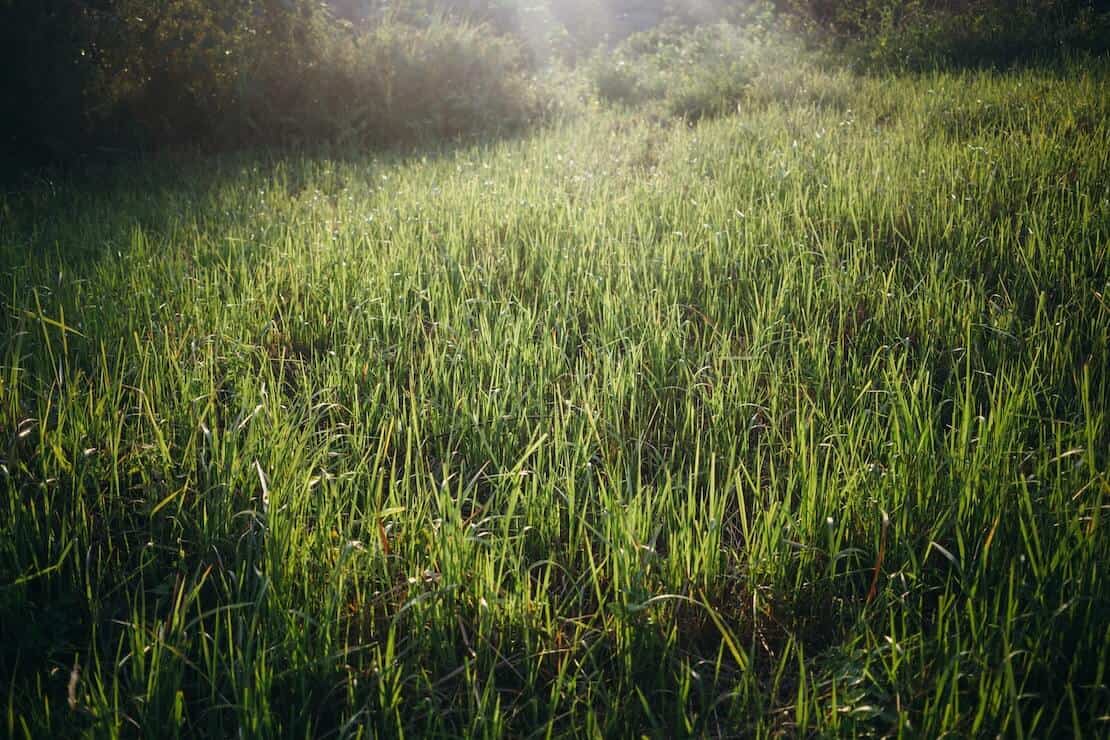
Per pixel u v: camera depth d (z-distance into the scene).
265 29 10.32
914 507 2.77
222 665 2.36
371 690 2.19
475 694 2.18
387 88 10.55
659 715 2.26
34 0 8.38
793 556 2.69
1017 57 12.51
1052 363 3.62
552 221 5.93
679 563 2.59
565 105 11.95
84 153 8.94
